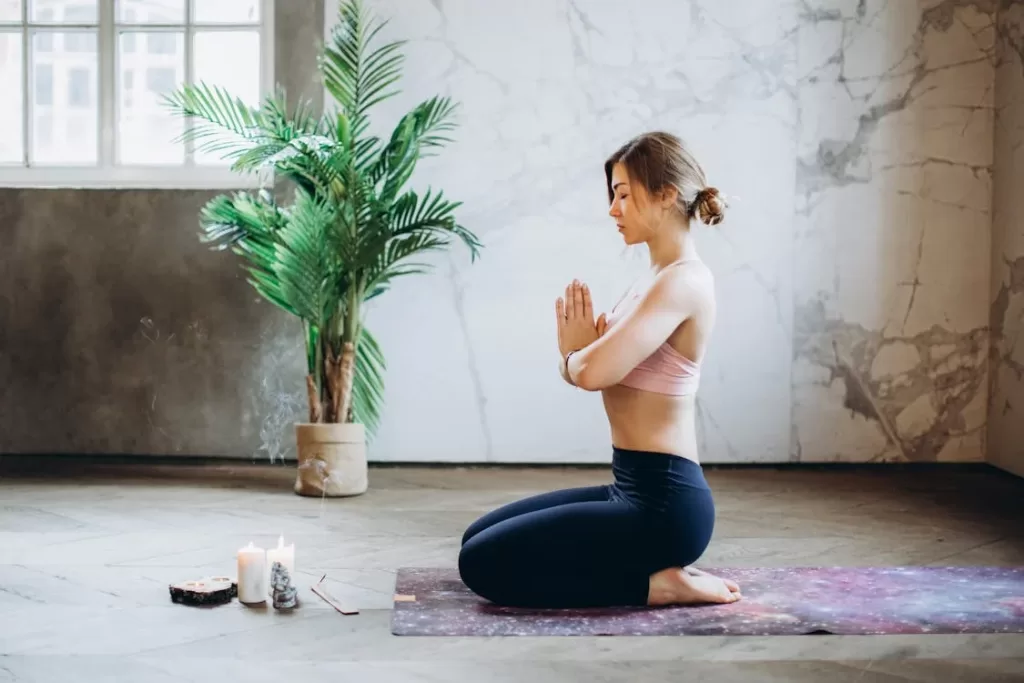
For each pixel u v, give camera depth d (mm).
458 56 5219
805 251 5289
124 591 2891
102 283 5250
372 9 5203
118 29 5293
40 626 2564
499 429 5273
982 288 5316
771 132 5254
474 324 5254
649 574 2707
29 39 5316
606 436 5270
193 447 5254
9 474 4844
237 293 5223
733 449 5301
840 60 5258
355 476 4449
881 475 5105
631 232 2740
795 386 5305
